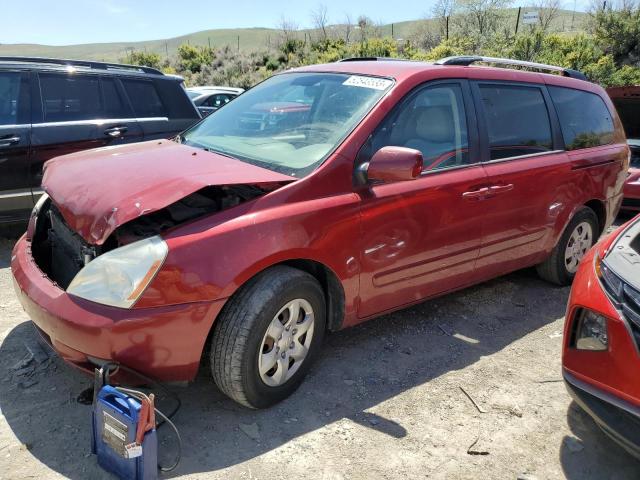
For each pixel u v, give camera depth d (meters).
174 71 35.06
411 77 3.63
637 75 19.12
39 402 3.04
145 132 5.98
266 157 3.37
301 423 2.99
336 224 3.10
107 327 2.53
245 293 2.82
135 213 2.60
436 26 36.56
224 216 2.82
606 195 5.11
